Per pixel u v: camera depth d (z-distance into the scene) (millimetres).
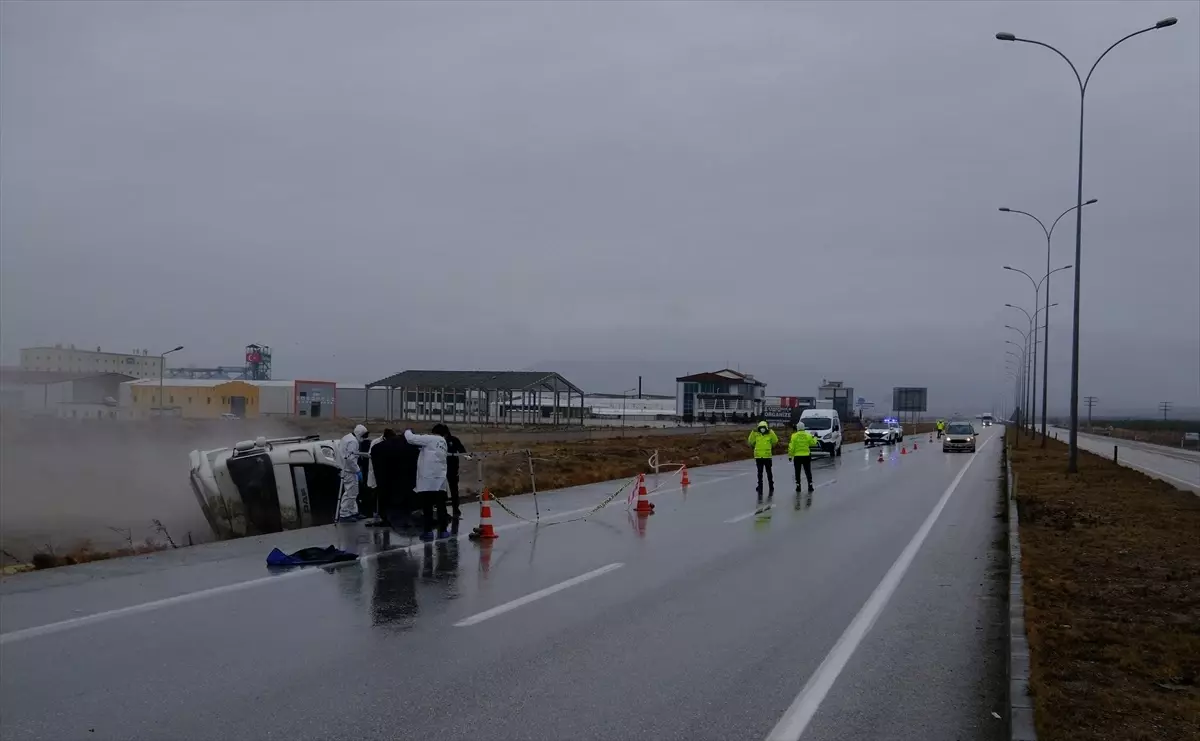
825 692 6414
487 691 6352
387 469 15289
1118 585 10062
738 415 100312
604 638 7855
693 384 100938
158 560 11664
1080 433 110875
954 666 7141
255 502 17625
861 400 113750
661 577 10766
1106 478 26812
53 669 6836
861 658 7348
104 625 8188
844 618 8758
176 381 75188
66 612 8695
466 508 18078
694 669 6938
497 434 53250
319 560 11602
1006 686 6594
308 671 6805
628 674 6789
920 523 16391
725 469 31578
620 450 40031
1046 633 7750
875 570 11469
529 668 6918
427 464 13984
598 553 12508
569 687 6457
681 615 8781
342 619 8477
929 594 10000
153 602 9148
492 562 11656
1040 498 20578
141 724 5676
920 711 6027
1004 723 5781
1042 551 12523
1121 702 5828
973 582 10719
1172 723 5426
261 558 11883
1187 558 11961
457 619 8508
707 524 15891
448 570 11055
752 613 8914
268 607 8961
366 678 6641
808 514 17656
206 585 10031
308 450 17984
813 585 10414
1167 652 7184
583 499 20062
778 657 7324
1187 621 8297
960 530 15461
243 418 64188
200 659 7113
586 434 56469
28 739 5422
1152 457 48000
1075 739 5129
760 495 21594
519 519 16406
